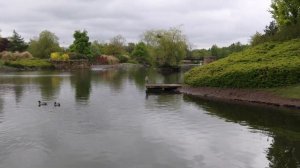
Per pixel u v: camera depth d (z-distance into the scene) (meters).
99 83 62.53
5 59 122.44
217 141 22.78
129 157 19.53
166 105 36.88
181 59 105.62
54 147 21.30
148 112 32.72
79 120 28.95
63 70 112.00
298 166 18.22
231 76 42.44
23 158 19.31
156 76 80.94
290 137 23.75
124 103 38.28
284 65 39.06
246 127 26.62
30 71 104.50
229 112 32.62
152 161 18.91
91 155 19.84
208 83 45.47
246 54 50.72
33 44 147.12
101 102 38.94
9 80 67.94
